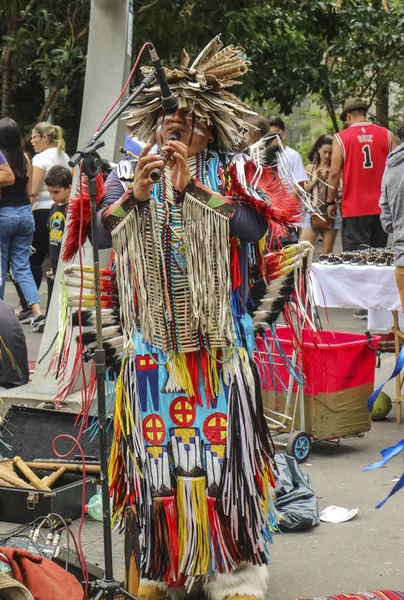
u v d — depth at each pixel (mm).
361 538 5691
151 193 4344
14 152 11336
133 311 4434
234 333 4430
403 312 8094
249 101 19734
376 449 7504
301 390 7043
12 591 3941
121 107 4195
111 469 4652
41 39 15047
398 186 8250
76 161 4062
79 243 4391
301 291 4734
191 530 4438
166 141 4398
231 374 4418
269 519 4703
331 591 4969
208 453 4422
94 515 5914
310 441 7199
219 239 4258
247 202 4305
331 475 6871
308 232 13328
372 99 25703
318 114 34938
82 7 15484
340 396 7199
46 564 4344
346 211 12672
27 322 12641
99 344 4164
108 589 4188
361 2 19641
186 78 4340
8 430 6855
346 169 12578
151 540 4484
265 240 4562
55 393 8039
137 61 4324
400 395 8211
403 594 4660
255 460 4500
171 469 4461
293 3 17422
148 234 4328
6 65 16094
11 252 11859
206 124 4352
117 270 4352
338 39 20984
